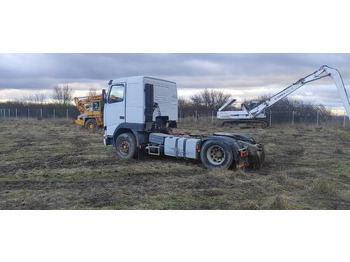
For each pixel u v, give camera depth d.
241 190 6.54
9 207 5.63
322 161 9.95
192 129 24.36
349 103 13.77
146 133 9.85
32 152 11.91
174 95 10.70
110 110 10.17
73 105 44.94
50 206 5.66
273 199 5.88
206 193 6.34
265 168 8.88
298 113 30.55
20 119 34.50
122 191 6.52
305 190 6.54
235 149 7.98
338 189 6.66
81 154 11.31
